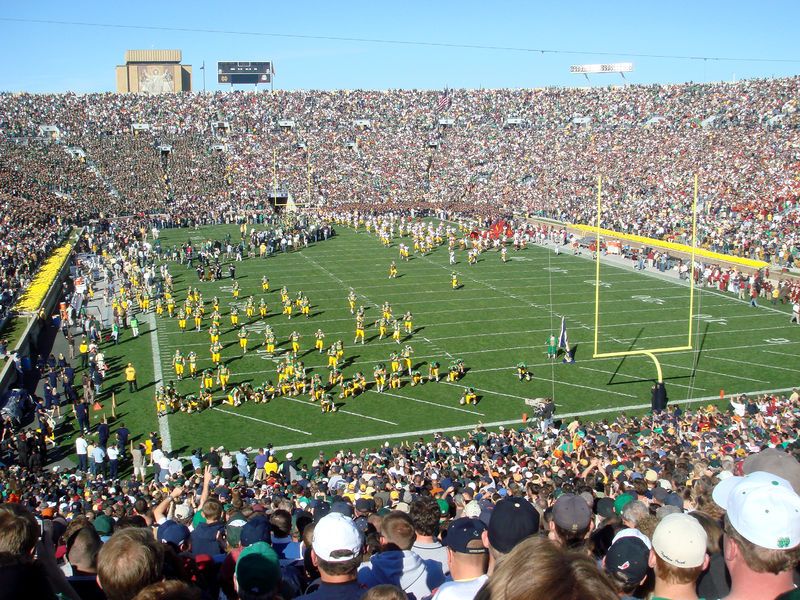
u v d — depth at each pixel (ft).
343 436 84.94
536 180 257.55
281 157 279.69
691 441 64.80
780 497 11.35
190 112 296.10
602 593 8.50
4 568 11.32
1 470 62.18
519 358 111.04
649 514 22.25
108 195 236.22
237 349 115.34
